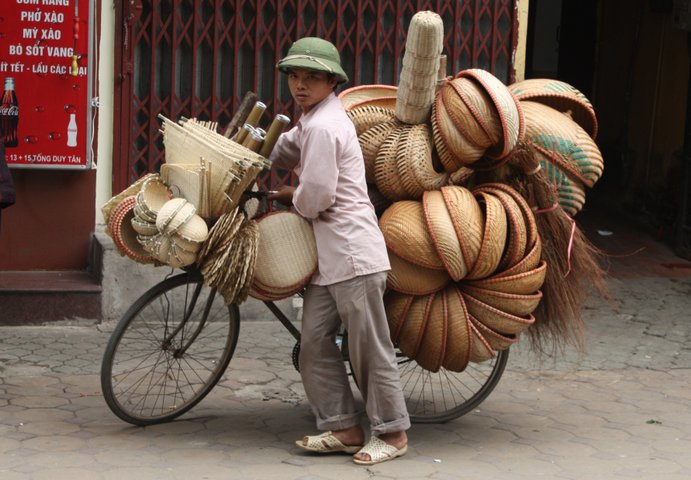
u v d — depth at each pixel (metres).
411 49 4.47
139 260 4.63
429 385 5.64
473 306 4.62
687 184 9.06
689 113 8.98
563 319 4.91
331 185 4.34
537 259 4.63
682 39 9.88
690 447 4.88
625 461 4.67
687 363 6.37
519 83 5.08
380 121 4.79
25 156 6.70
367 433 4.97
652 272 8.69
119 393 5.28
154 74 6.95
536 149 4.74
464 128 4.48
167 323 5.54
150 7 6.89
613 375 6.07
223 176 4.38
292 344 6.50
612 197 11.13
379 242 4.46
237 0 7.01
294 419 5.13
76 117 6.74
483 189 4.70
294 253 4.54
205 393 5.09
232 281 4.46
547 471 4.52
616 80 11.47
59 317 6.61
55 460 4.43
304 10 7.16
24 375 5.63
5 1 6.55
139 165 7.02
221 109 7.11
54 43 6.63
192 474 4.32
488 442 4.89
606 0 11.66
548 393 5.70
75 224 6.96
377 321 4.48
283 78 7.20
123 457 4.50
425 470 4.48
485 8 7.40
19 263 6.91
